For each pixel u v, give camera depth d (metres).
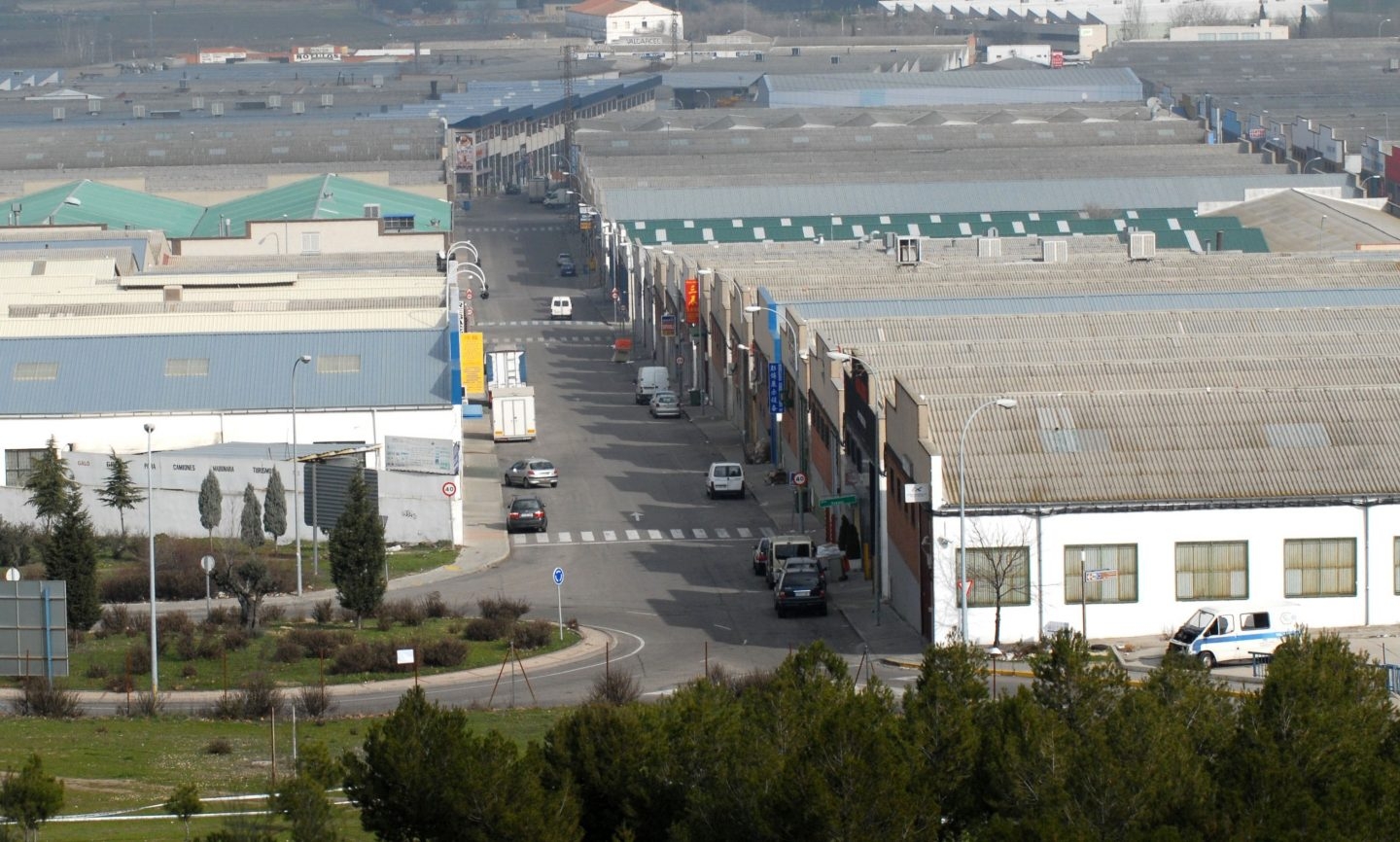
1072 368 194.38
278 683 153.00
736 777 98.69
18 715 141.88
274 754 123.06
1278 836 92.88
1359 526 163.25
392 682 153.88
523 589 190.00
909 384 186.00
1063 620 161.25
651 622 175.38
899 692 147.12
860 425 189.00
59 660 135.25
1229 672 152.88
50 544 167.50
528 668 158.25
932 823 97.69
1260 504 162.25
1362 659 112.50
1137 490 162.62
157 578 187.75
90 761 125.56
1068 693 107.81
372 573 171.38
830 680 114.19
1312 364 197.75
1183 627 156.75
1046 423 170.00
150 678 154.25
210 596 185.50
